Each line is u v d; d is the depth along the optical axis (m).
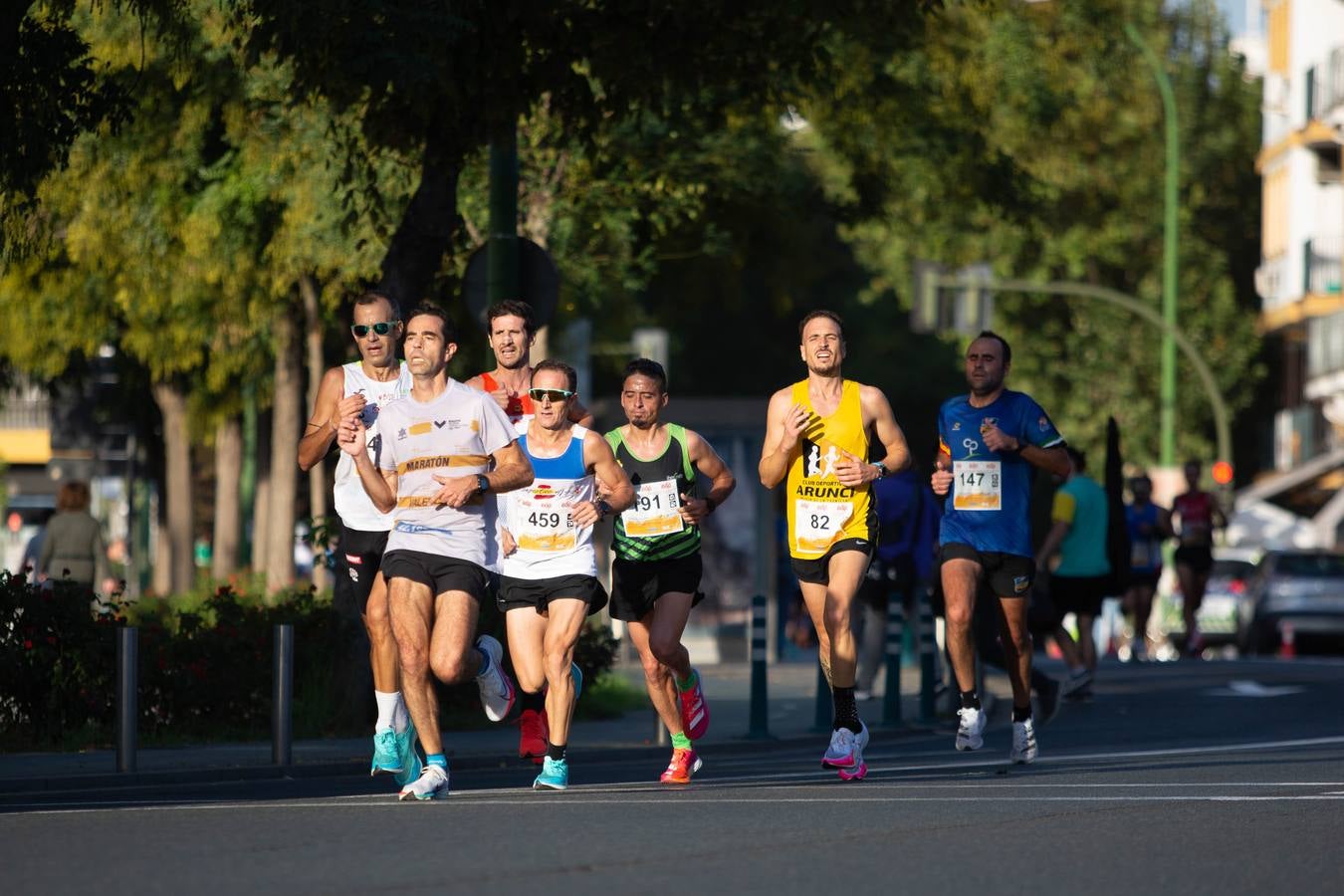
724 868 24.73
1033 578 38.75
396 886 22.98
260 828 28.41
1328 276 167.12
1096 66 98.12
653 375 38.19
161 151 74.31
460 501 32.81
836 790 35.19
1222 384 180.75
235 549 109.06
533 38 48.62
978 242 160.50
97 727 50.00
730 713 60.94
